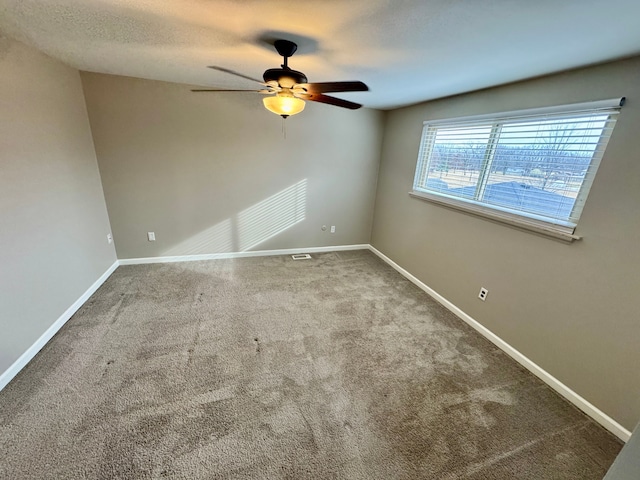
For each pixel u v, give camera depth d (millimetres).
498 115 2309
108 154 3061
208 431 1520
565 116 1851
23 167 1966
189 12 1374
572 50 1494
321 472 1356
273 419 1608
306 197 4020
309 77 2404
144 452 1398
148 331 2307
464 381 1974
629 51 1443
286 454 1427
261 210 3850
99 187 3064
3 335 1752
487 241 2443
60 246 2348
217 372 1922
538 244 2027
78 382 1785
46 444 1413
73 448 1400
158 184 3338
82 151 2744
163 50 1991
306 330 2436
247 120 3428
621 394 1613
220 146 3422
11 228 1845
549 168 1970
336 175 4062
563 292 1885
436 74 2109
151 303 2717
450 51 1652
